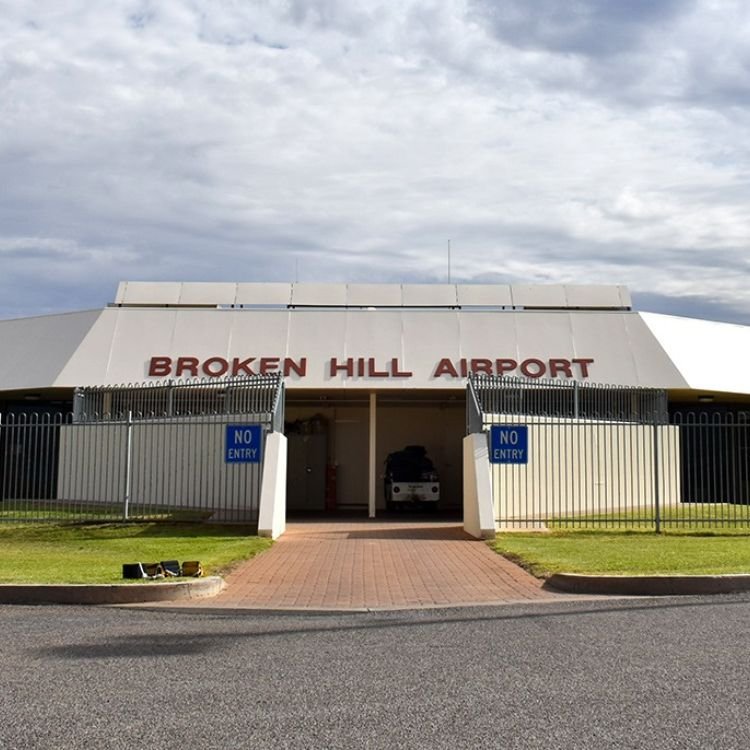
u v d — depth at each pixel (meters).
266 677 7.53
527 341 29.44
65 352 29.44
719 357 30.80
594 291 31.09
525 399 23.53
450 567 14.64
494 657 8.23
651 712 6.46
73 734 6.02
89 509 23.55
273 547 17.45
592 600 11.49
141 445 24.64
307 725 6.22
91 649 8.64
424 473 30.61
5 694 7.00
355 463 33.34
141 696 6.94
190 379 28.41
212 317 29.84
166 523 20.86
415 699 6.84
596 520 20.34
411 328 29.58
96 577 12.52
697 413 32.19
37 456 30.00
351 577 13.57
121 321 29.78
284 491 20.94
